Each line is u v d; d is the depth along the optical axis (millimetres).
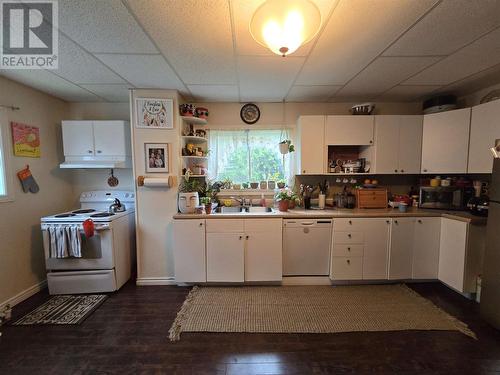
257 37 1299
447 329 1911
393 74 2223
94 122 2764
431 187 2717
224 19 1411
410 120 2779
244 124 3125
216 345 1755
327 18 1404
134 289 2609
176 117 2648
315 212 2670
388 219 2551
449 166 2592
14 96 2340
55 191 2844
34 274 2543
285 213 2615
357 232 2561
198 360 1620
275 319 2045
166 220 2697
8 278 2266
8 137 2283
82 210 2922
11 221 2307
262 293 2479
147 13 1349
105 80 2348
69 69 2084
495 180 1905
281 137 3182
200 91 2686
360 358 1634
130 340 1808
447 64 2018
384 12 1353
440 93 2771
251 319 2045
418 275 2580
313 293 2469
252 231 2533
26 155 2471
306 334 1871
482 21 1432
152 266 2719
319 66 2051
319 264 2631
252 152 3186
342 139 2834
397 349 1712
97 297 2418
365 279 2607
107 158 2787
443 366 1565
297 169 3055
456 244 2336
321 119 2822
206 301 2326
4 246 2236
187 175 2785
